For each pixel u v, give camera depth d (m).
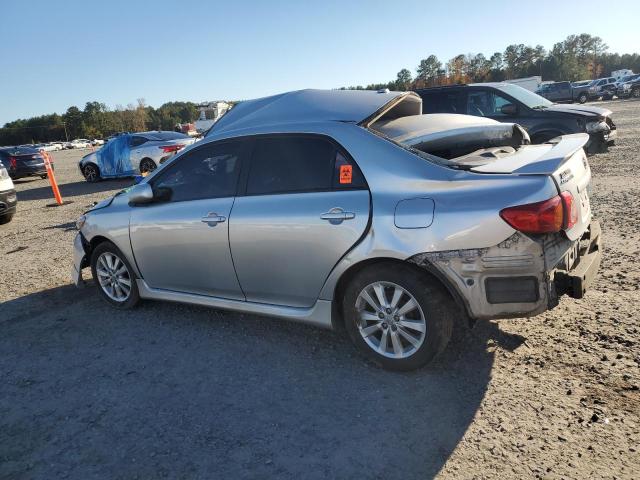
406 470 2.44
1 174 10.13
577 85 43.53
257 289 3.79
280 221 3.49
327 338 3.90
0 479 2.59
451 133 3.59
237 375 3.45
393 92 4.07
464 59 94.75
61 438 2.89
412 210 3.01
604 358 3.21
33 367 3.80
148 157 15.77
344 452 2.60
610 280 4.43
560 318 3.80
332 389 3.19
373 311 3.34
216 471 2.53
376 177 3.21
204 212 3.93
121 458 2.68
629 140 13.78
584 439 2.53
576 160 3.32
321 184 3.42
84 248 4.95
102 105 137.50
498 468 2.39
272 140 3.71
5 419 3.13
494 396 2.95
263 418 2.94
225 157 3.93
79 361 3.84
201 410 3.07
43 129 135.38
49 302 5.25
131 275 4.64
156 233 4.26
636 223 6.04
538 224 2.74
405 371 3.27
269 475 2.47
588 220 3.35
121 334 4.28
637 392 2.85
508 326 3.76
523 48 108.56
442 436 2.65
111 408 3.16
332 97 4.00
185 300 4.30
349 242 3.21
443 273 2.95
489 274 2.86
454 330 3.60
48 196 14.63
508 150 3.71
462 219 2.87
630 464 2.34
